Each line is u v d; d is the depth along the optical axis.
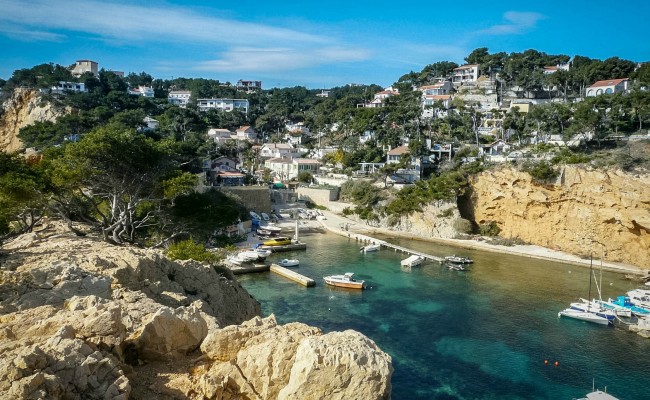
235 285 42.34
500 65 189.25
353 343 15.61
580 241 87.75
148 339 17.55
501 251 90.19
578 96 158.00
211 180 127.44
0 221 38.72
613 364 44.03
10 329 16.81
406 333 50.09
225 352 17.70
